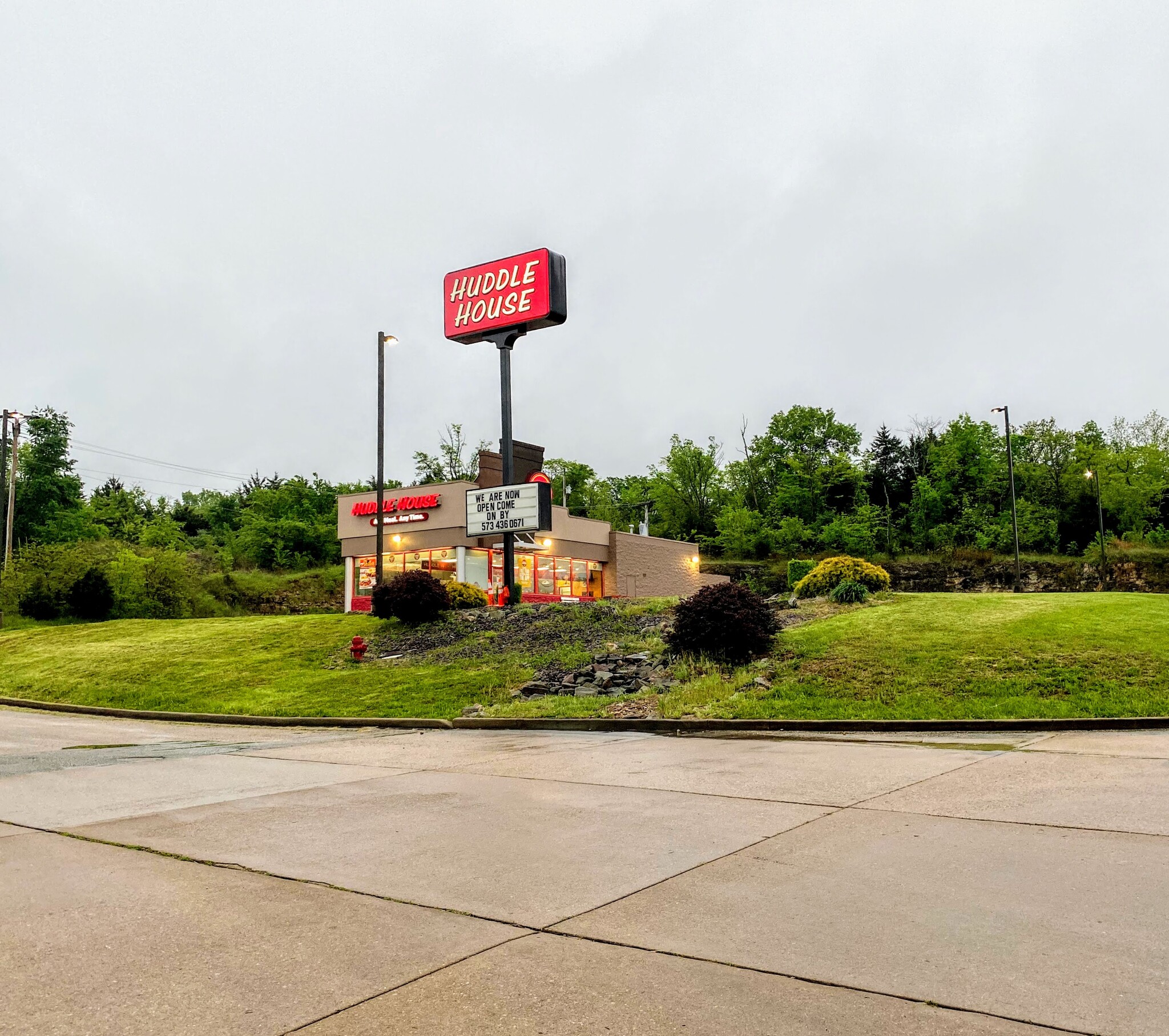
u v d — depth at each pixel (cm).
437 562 3725
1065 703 1211
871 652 1564
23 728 1548
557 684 1628
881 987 345
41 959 400
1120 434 7688
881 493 7500
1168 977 345
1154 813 621
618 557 4491
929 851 542
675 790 784
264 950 406
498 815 699
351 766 1007
